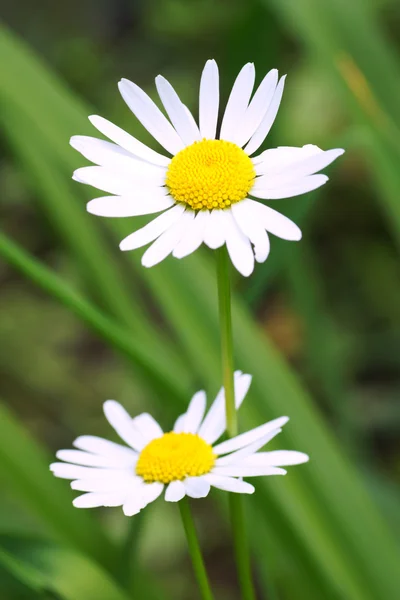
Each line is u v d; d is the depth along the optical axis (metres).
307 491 0.53
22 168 0.62
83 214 0.62
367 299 0.95
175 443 0.44
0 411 0.55
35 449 0.55
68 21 1.21
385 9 0.92
